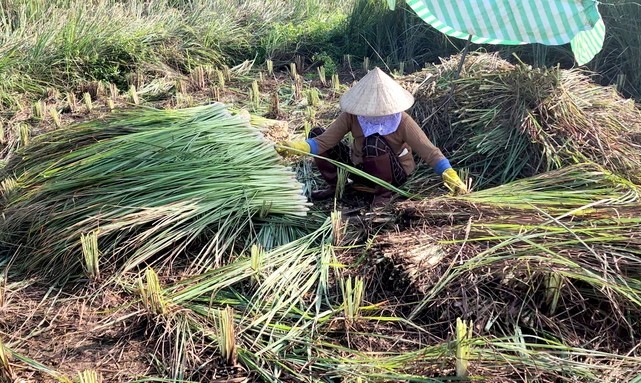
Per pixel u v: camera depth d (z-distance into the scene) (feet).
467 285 11.83
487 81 17.48
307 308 12.19
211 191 14.51
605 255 11.74
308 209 14.82
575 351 10.87
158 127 16.22
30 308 12.63
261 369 10.87
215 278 12.75
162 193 14.34
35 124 20.94
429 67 20.10
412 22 26.58
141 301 12.39
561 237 12.25
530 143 15.97
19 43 24.00
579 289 11.75
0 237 14.30
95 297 12.78
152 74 24.89
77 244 13.34
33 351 11.56
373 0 27.17
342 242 13.84
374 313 12.03
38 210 14.28
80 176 14.67
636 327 11.38
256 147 15.72
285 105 22.12
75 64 24.06
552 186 14.33
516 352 10.90
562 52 24.38
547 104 16.31
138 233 13.83
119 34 25.41
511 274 11.73
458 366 10.22
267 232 14.24
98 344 11.70
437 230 13.01
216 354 11.26
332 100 22.68
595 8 15.44
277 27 27.66
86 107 22.20
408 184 15.94
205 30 27.40
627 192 13.70
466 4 16.11
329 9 31.37
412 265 12.09
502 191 14.10
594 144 15.83
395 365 10.72
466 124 17.15
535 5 15.75
